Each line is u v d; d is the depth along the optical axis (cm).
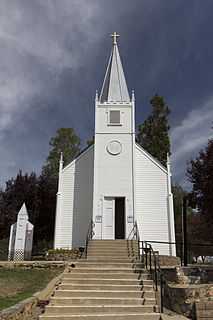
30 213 2833
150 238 2022
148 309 881
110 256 1572
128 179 2028
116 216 2403
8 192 2941
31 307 860
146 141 3609
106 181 2023
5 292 1005
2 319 651
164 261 1744
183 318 799
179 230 3806
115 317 824
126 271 1184
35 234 2938
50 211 3016
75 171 2195
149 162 2184
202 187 1294
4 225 2672
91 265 1288
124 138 2119
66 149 4172
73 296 966
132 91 2244
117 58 2656
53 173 3997
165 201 2100
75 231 2062
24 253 1819
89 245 1755
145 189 2125
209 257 2395
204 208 1323
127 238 1909
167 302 974
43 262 1462
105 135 2123
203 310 870
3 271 1359
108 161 2064
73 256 1781
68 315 813
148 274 1142
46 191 3033
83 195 2141
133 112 2173
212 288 948
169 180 2131
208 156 1330
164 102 3762
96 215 1958
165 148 3478
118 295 974
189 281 1054
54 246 2003
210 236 2980
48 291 1040
